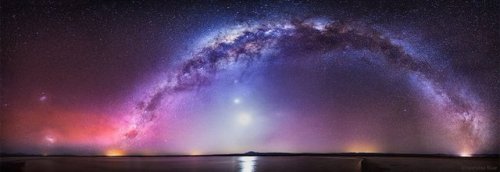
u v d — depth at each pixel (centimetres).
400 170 1162
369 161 1459
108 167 1209
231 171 1152
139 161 1448
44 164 1254
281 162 1448
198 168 1223
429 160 1475
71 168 1162
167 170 1160
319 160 1546
